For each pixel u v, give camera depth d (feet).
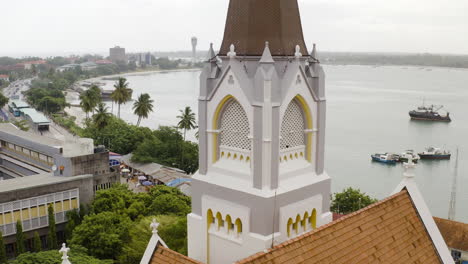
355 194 294.46
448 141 625.00
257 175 93.91
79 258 198.49
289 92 95.50
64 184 282.77
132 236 222.69
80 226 237.66
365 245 87.10
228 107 100.83
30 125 636.48
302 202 101.14
